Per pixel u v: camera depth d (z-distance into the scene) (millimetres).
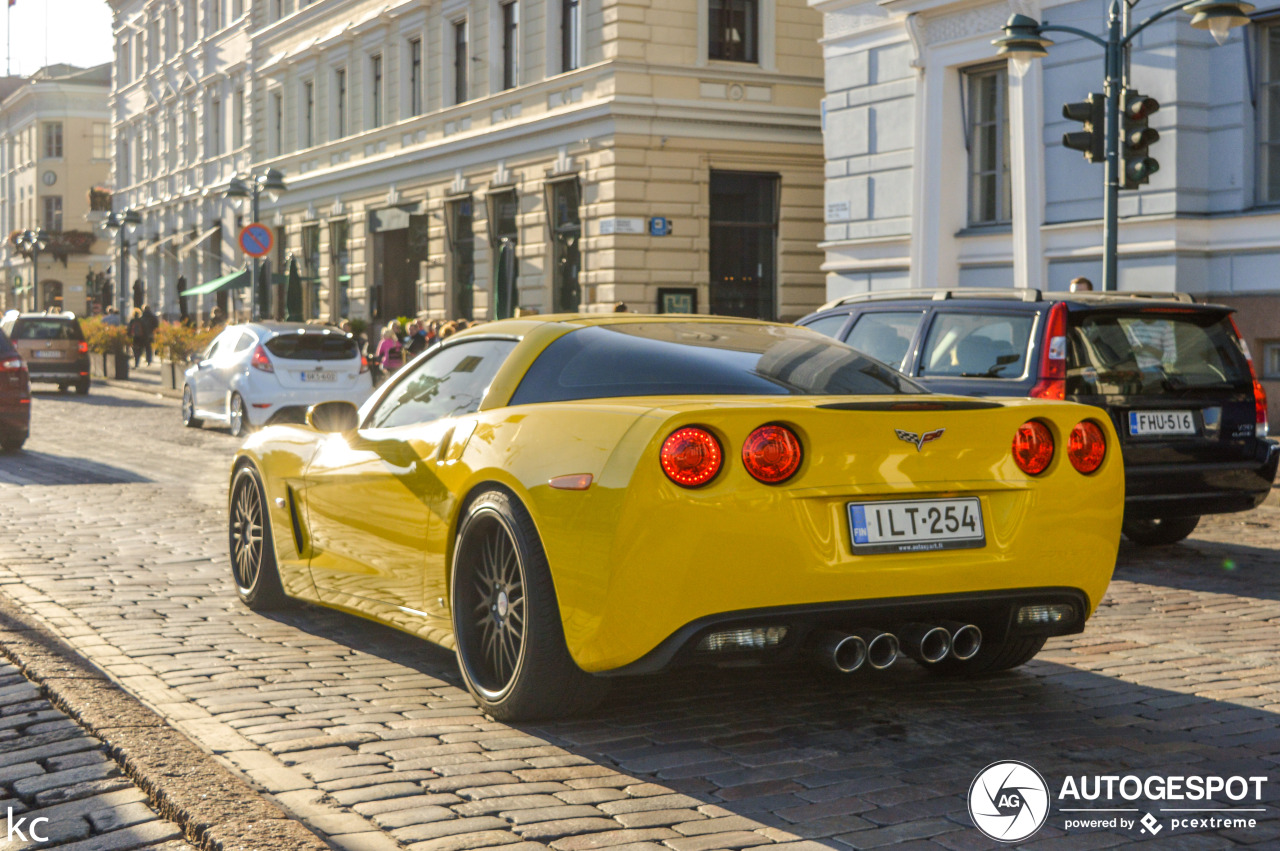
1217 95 15656
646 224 26109
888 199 19562
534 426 4633
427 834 3596
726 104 26469
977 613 4660
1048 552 4656
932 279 18734
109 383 33250
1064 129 16859
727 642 4238
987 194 18438
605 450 4277
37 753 4266
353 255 36812
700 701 5027
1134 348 8445
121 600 6945
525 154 28719
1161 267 15797
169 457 15641
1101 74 16328
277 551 6438
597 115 25969
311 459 6074
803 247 27531
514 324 5367
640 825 3693
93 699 4758
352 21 36656
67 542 8953
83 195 78250
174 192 53156
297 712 4836
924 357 8914
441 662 5648
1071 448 4762
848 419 4367
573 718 4770
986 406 4637
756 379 4844
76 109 77938
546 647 4480
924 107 18750
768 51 26922
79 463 14781
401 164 33625
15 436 15953
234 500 6941
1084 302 8391
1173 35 15484
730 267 27078
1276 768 4262
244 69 45000
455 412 5234
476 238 30656
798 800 3918
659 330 5188
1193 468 8414
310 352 18938
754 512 4207
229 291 46688
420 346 27609
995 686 5301
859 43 19922
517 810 3799
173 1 52688
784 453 4270
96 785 3959
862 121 19938
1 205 86812
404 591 5309
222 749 4355
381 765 4207
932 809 3854
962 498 4551
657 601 4168
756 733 4609
